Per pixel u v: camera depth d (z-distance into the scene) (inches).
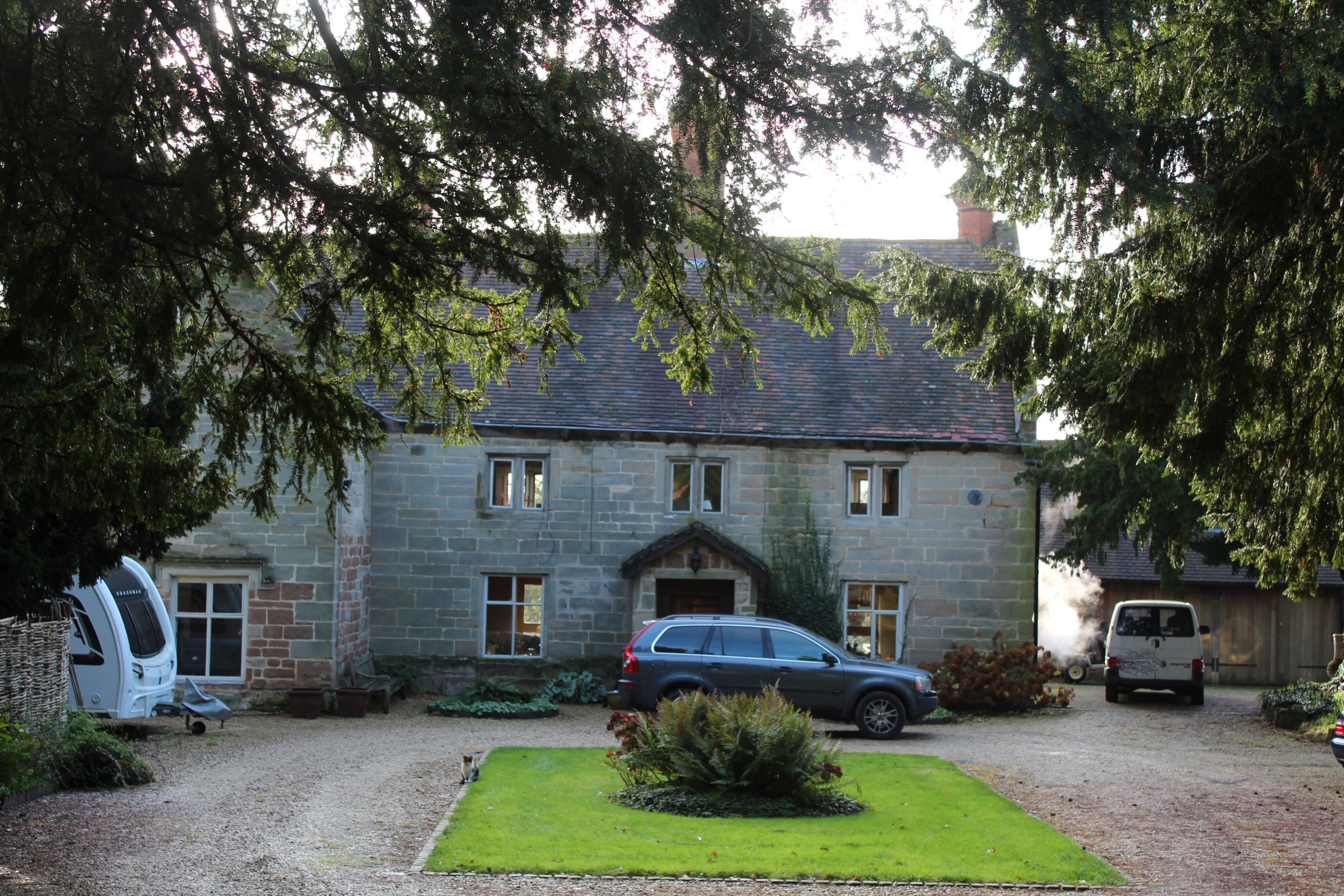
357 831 368.2
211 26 246.2
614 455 819.4
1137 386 419.8
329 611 723.4
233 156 255.1
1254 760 575.5
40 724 444.8
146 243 273.3
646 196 259.9
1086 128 271.1
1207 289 406.9
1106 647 956.0
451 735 625.0
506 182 266.5
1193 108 409.4
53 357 277.1
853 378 860.0
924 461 821.2
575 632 813.2
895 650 818.8
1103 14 271.0
